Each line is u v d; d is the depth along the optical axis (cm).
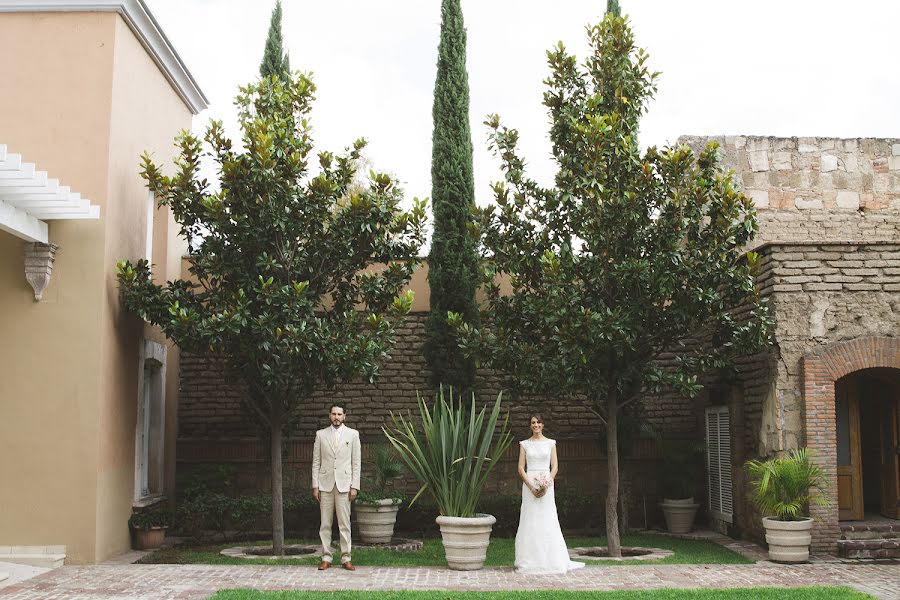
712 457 1358
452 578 905
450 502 998
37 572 923
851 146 1531
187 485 1354
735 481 1253
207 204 1016
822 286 1138
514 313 1116
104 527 1023
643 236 1050
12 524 991
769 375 1149
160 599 773
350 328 1090
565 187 1057
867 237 1505
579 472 1382
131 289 1046
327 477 971
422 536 1294
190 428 1398
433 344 1345
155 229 1319
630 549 1124
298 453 1362
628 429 1320
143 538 1123
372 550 1120
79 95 1055
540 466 970
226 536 1266
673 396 1446
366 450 1372
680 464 1335
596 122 1019
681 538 1266
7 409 1006
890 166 1530
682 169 1041
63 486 997
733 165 1515
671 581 884
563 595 784
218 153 1084
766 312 1064
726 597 780
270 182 1016
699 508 1404
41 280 1010
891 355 1121
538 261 1075
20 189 883
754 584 871
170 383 1350
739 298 1061
